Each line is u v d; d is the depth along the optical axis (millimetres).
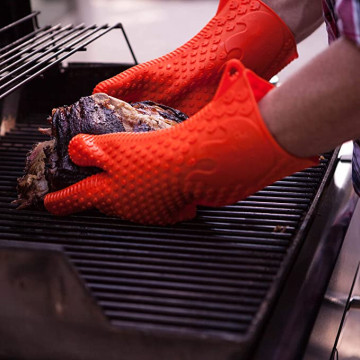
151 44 3301
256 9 1397
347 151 1600
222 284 1180
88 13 3893
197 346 1044
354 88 1051
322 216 1365
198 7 4027
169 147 1205
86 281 1188
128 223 1309
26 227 1312
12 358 1121
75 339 1087
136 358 1072
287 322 1147
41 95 1718
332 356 1293
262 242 1263
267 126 1129
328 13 1252
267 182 1184
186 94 1432
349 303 1412
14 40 1760
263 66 1431
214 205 1246
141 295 1164
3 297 1086
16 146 1598
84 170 1297
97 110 1328
